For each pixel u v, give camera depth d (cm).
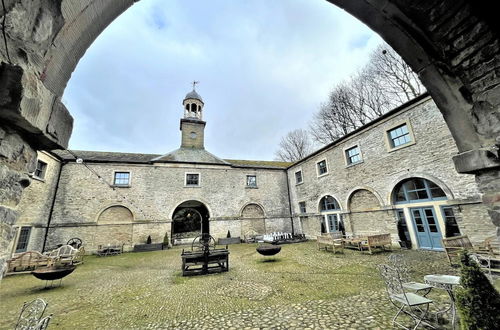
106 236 1340
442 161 830
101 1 149
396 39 218
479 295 213
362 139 1188
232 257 1015
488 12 162
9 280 705
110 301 498
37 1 109
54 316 423
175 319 397
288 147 2786
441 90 215
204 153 1878
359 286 520
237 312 415
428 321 338
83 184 1359
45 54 123
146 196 1487
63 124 150
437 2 173
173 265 906
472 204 745
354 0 208
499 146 180
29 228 1086
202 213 1873
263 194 1820
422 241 904
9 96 103
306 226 1661
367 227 1146
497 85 174
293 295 486
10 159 124
